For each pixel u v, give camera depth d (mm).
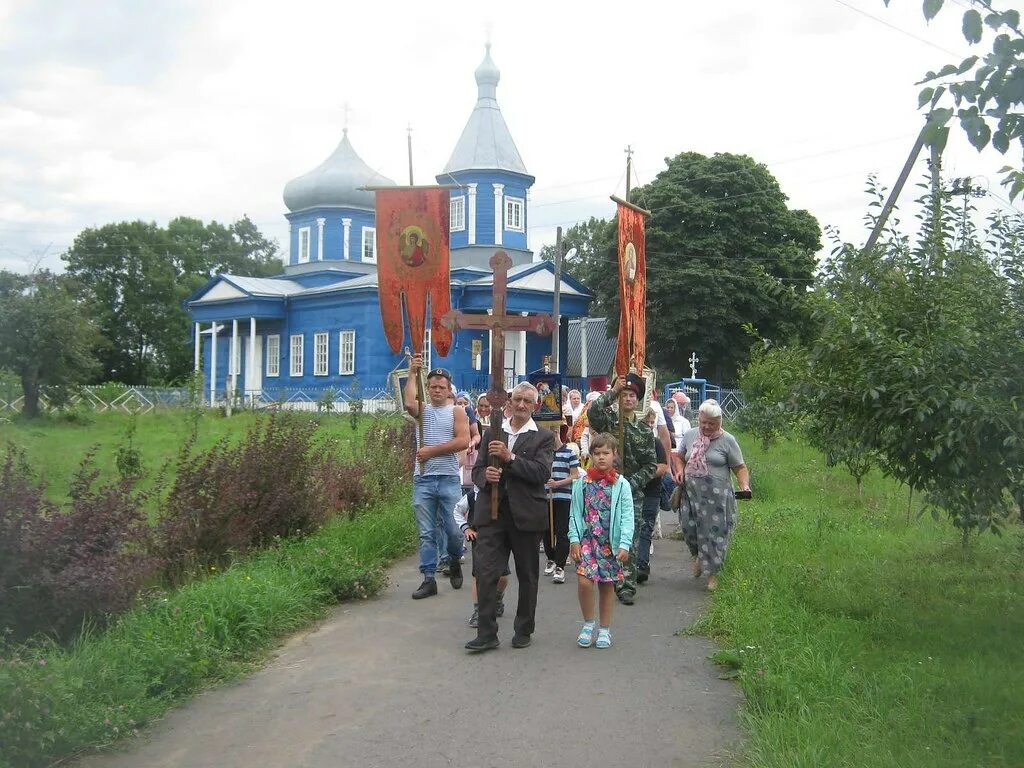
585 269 72625
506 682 6879
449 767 5410
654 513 10461
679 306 43062
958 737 5535
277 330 48438
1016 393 7496
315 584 9281
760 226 44438
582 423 10953
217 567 9586
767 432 13211
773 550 11391
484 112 49719
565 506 10172
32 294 32281
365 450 16453
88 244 66375
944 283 8219
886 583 9609
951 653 7230
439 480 9727
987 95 5445
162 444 24703
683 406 16344
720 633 8070
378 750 5664
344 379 44812
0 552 6887
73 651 6820
